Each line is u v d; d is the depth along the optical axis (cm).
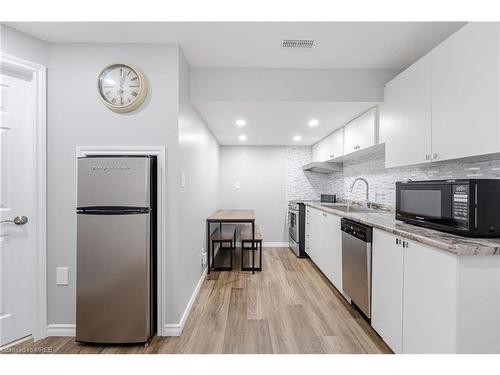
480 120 149
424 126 197
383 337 192
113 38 209
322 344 197
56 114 214
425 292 148
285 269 380
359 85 261
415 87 208
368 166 363
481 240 138
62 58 214
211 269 376
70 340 206
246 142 502
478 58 150
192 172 271
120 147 214
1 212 197
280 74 262
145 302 197
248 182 535
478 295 128
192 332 214
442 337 136
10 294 201
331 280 306
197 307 259
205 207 361
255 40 213
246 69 261
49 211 214
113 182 196
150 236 204
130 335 196
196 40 212
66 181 214
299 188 536
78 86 214
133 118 215
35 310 207
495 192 143
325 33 202
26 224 208
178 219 214
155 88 216
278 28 197
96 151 214
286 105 274
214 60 246
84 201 196
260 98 261
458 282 128
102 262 196
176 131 215
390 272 183
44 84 211
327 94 261
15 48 196
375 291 204
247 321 231
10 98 201
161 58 216
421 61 200
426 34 202
